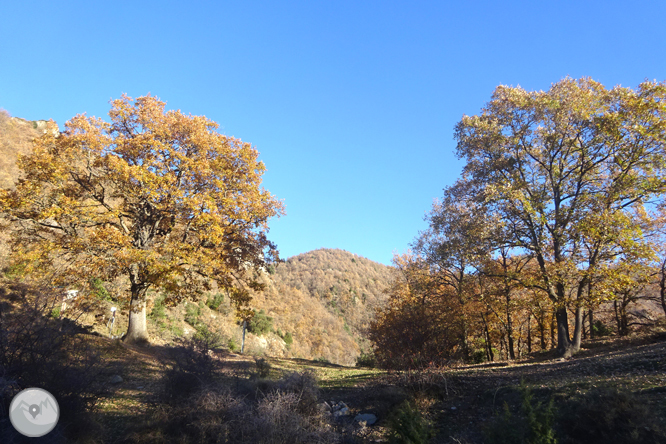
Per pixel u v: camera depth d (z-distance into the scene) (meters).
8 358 5.58
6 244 19.38
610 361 10.55
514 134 18.61
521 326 28.70
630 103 15.43
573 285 17.19
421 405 9.23
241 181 18.08
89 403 6.90
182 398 7.54
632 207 17.47
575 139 17.09
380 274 149.38
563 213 16.58
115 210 16.45
